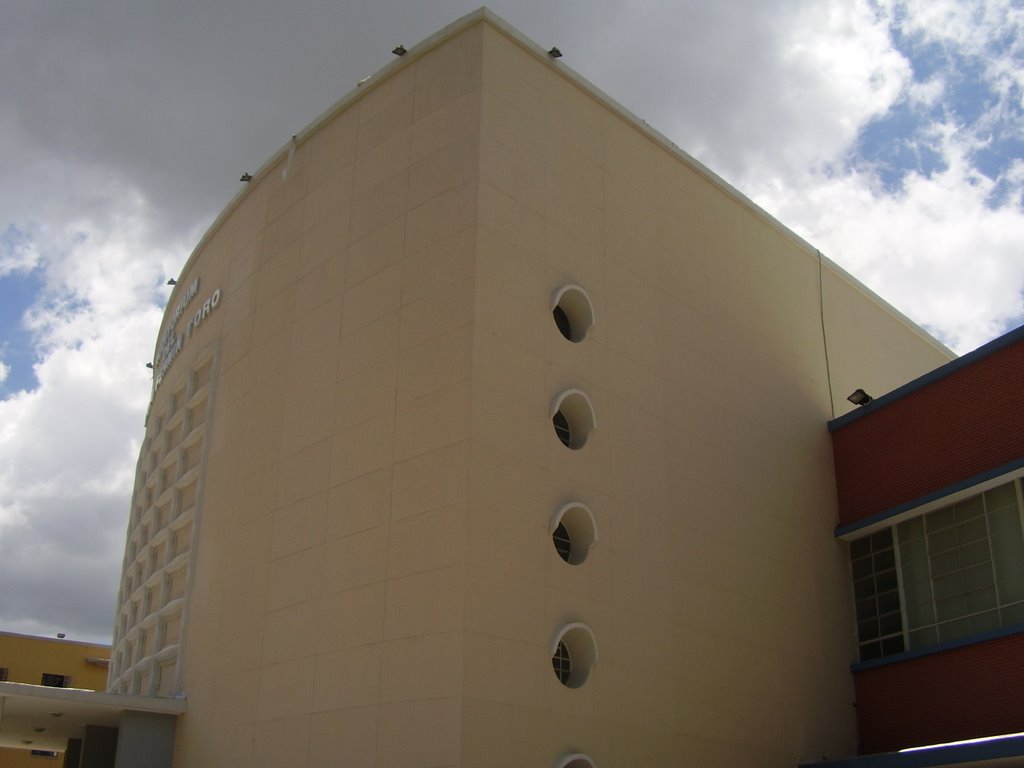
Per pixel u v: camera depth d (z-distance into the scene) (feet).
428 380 77.00
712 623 86.48
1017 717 83.05
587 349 83.92
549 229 84.43
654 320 91.91
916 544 97.55
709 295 99.76
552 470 77.30
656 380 89.86
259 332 98.68
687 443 90.94
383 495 76.79
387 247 85.35
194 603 96.02
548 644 72.38
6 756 175.42
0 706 87.04
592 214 89.10
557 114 89.30
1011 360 92.38
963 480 93.09
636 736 75.97
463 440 72.54
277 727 78.07
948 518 94.99
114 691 118.01
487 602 69.56
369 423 80.43
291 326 93.76
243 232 108.27
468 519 70.38
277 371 93.66
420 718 67.67
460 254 78.59
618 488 82.23
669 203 98.73
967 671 88.38
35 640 183.52
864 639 99.96
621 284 89.56
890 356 128.57
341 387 84.48
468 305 76.23
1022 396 90.53
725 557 90.48
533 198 84.02
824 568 101.24
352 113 95.86
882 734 94.12
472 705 66.44
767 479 98.99
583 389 82.33
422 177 84.79
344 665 74.38
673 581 84.28
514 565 72.13
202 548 97.55
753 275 107.14
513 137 84.23
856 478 105.50
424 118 87.10
